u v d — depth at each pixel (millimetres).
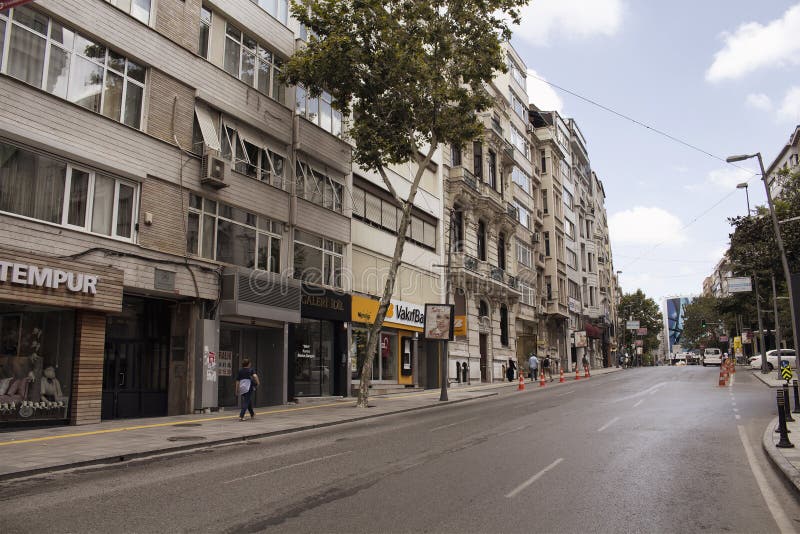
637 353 101375
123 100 16594
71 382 14688
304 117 23547
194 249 18391
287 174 22672
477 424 15203
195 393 17875
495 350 39594
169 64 17953
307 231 23500
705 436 12625
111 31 16188
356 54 19344
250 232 20703
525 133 49938
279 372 21609
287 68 20516
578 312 61875
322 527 6152
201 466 9875
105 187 15852
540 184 54438
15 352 13797
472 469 9180
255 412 18766
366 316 26594
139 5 17312
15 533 6035
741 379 34312
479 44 20562
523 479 8430
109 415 16344
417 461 9945
